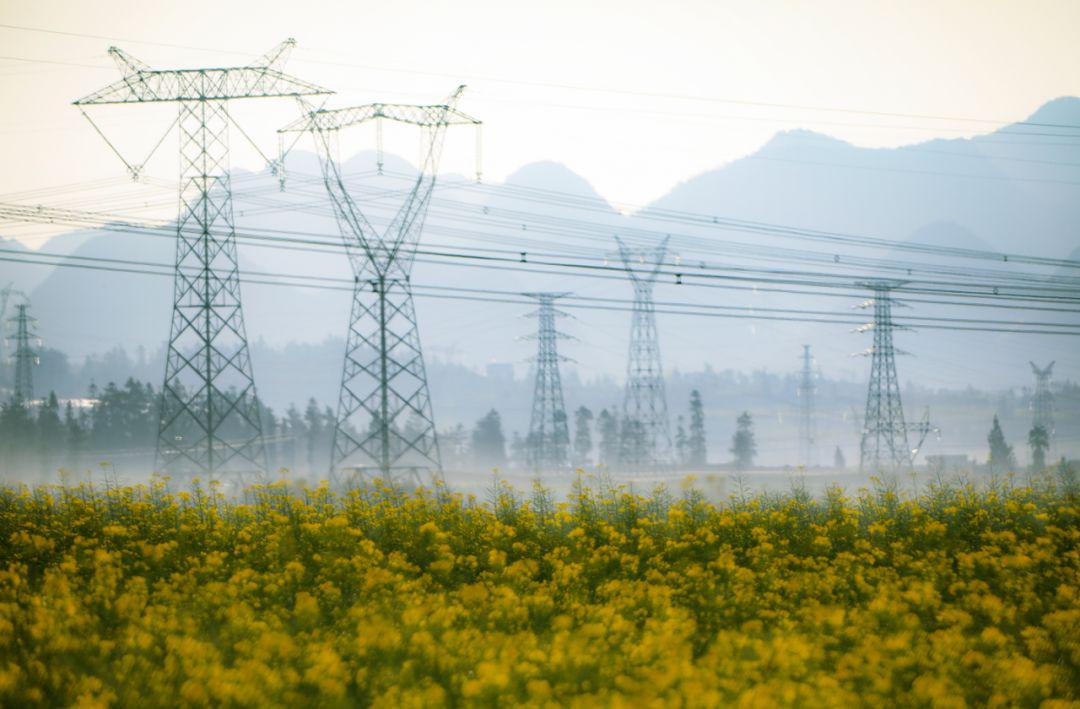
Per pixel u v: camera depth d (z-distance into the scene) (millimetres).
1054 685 17203
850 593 24250
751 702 15023
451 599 22656
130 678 16375
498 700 15688
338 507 37156
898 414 183125
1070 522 37375
